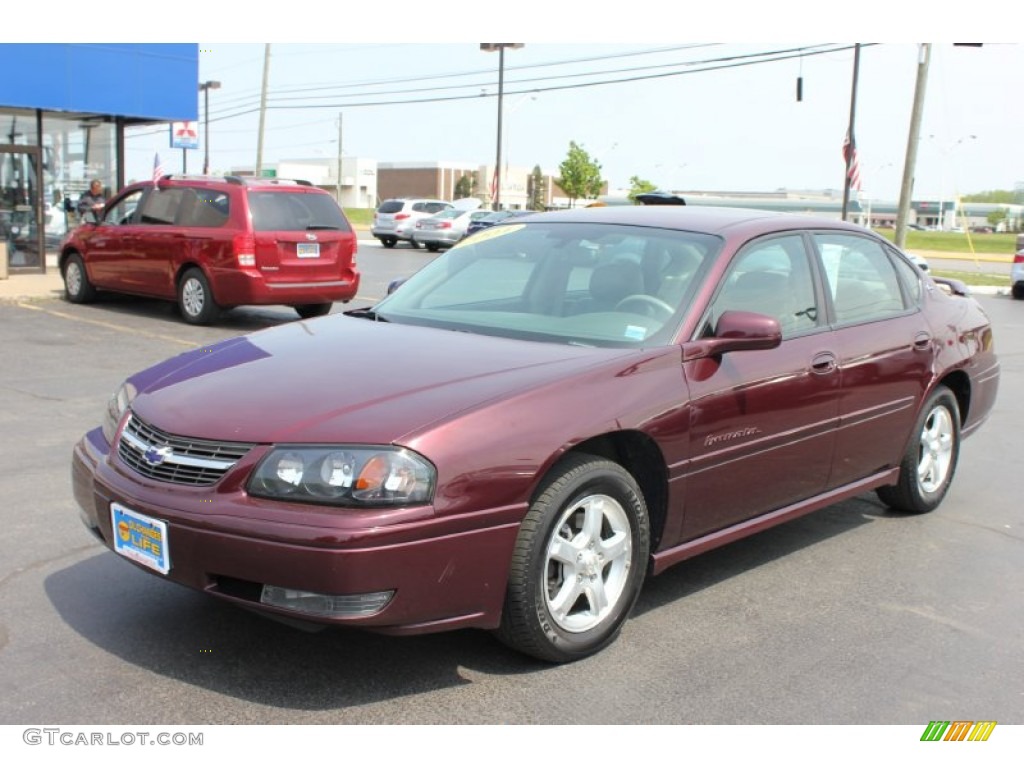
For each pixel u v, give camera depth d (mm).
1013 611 4352
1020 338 14734
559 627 3570
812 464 4625
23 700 3266
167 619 3904
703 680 3582
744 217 4766
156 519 3266
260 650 3670
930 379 5387
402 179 123250
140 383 3926
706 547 4168
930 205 129500
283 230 12328
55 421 7188
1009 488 6410
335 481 3094
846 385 4723
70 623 3842
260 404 3408
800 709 3402
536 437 3369
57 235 19953
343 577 3021
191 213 12578
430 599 3182
